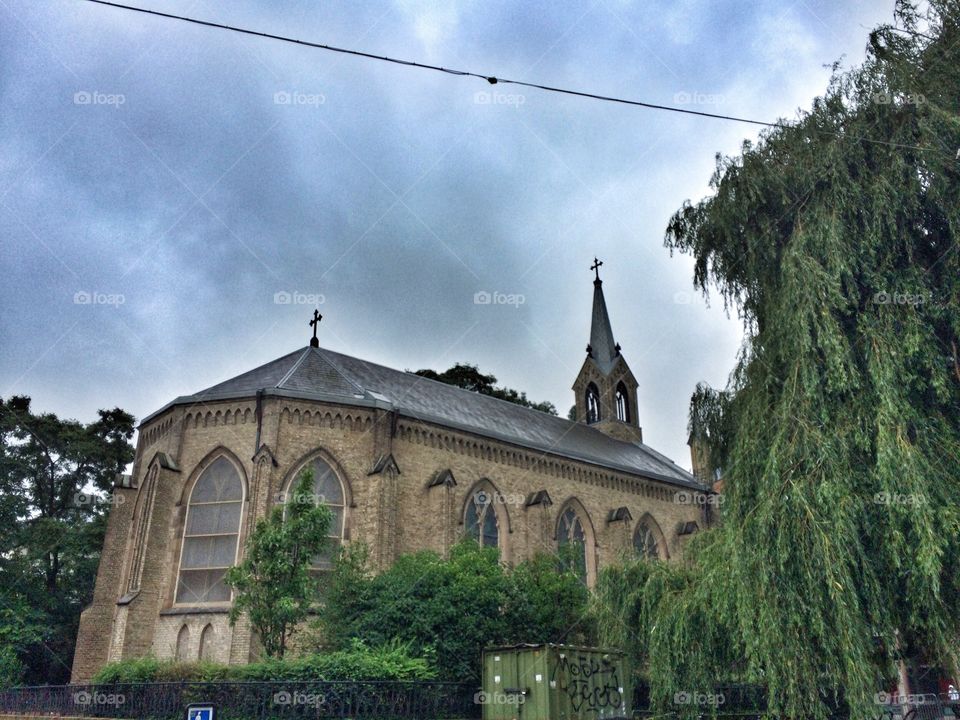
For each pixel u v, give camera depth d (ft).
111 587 104.88
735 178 61.46
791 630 45.27
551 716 61.52
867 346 48.91
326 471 106.83
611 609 75.15
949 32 55.36
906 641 48.44
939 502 43.19
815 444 48.26
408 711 66.59
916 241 53.16
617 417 194.18
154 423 115.65
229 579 73.77
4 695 68.69
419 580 84.69
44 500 143.13
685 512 163.12
